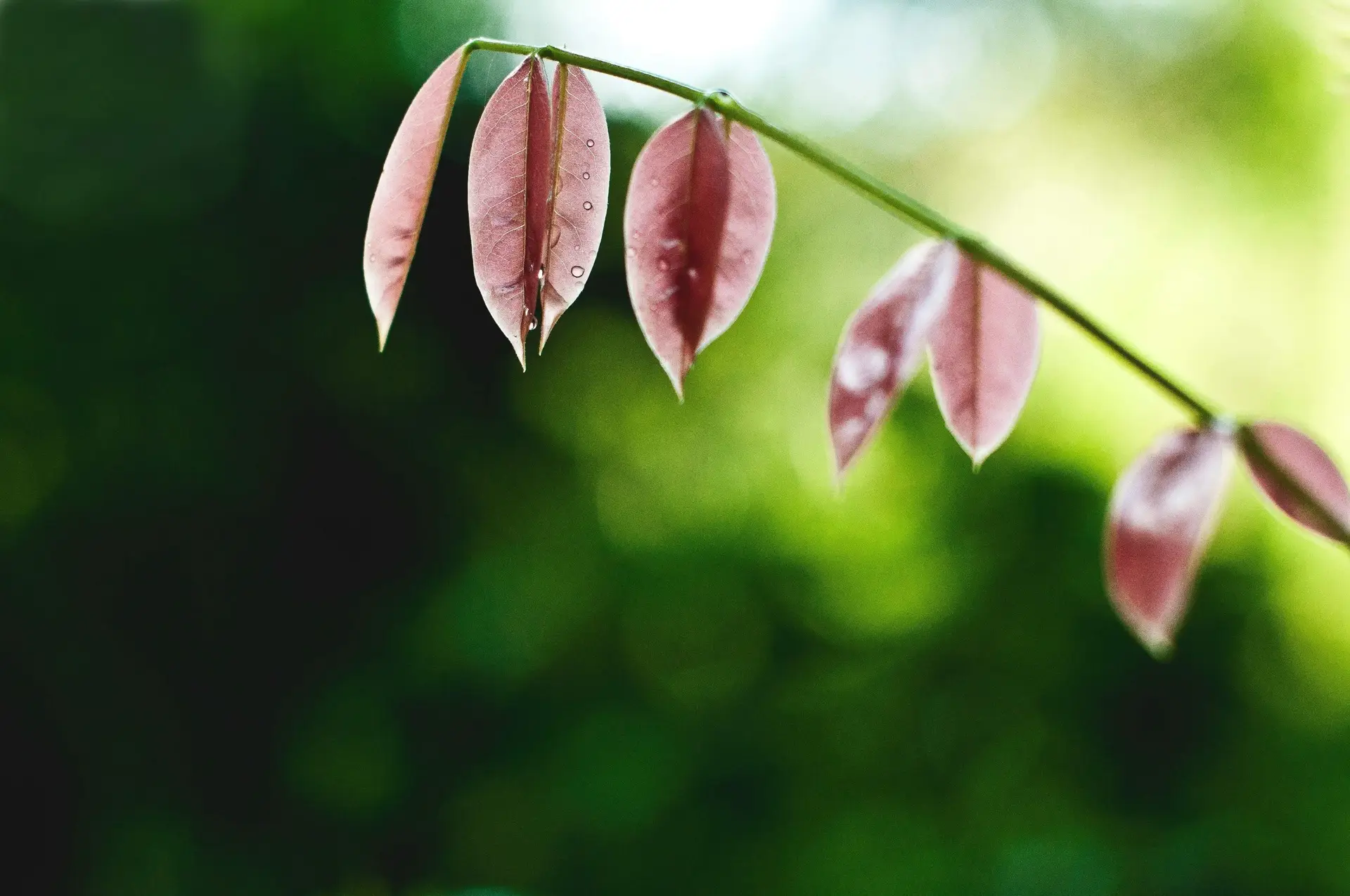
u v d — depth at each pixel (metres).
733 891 1.68
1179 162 2.04
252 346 1.47
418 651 1.61
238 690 1.47
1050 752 1.87
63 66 1.36
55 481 1.38
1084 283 2.20
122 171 1.39
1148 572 0.37
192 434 1.44
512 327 0.36
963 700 1.96
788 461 2.18
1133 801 1.79
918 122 2.38
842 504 2.12
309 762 1.51
